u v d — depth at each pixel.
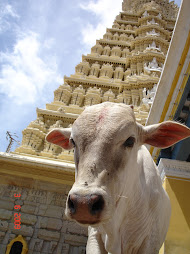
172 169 1.85
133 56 5.80
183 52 1.70
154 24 6.93
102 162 0.80
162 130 1.11
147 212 1.16
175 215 1.67
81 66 5.79
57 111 4.25
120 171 0.85
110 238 0.99
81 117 0.90
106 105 0.94
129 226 1.11
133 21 8.32
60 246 2.21
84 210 0.71
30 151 3.58
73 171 2.46
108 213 0.76
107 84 5.22
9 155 2.53
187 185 1.78
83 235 2.26
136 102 4.74
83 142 0.83
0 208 2.39
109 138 0.83
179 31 1.69
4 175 2.52
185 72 1.71
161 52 5.84
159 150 2.05
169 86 1.82
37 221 2.33
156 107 1.96
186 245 1.57
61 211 2.39
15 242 2.20
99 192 0.74
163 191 1.37
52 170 2.50
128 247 1.11
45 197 2.46
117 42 6.80
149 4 8.29
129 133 0.89
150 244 1.15
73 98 4.75
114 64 6.13
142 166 1.24
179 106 1.79
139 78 5.01
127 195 1.02
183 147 1.78
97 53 6.34
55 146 3.73
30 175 2.51
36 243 2.22
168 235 1.61
